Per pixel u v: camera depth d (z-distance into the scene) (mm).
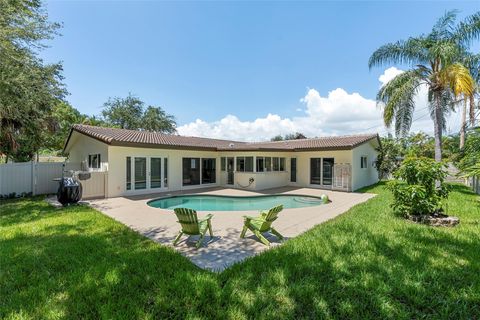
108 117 34344
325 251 4496
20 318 2635
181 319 2695
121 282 3402
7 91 8617
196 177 15953
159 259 4223
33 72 9094
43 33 9266
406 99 12422
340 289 3203
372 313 2754
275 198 13492
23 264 3967
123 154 12539
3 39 8078
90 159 14242
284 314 2732
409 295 3047
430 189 6672
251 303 2920
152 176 13719
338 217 7633
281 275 3541
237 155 16156
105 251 4578
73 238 5363
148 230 6266
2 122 12570
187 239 5582
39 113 10984
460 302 2939
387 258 4148
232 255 4566
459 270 3686
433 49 11305
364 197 12430
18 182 11930
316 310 2803
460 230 5699
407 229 5801
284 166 17812
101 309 2768
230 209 11031
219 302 2943
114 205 9852
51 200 10836
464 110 15688
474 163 10242
